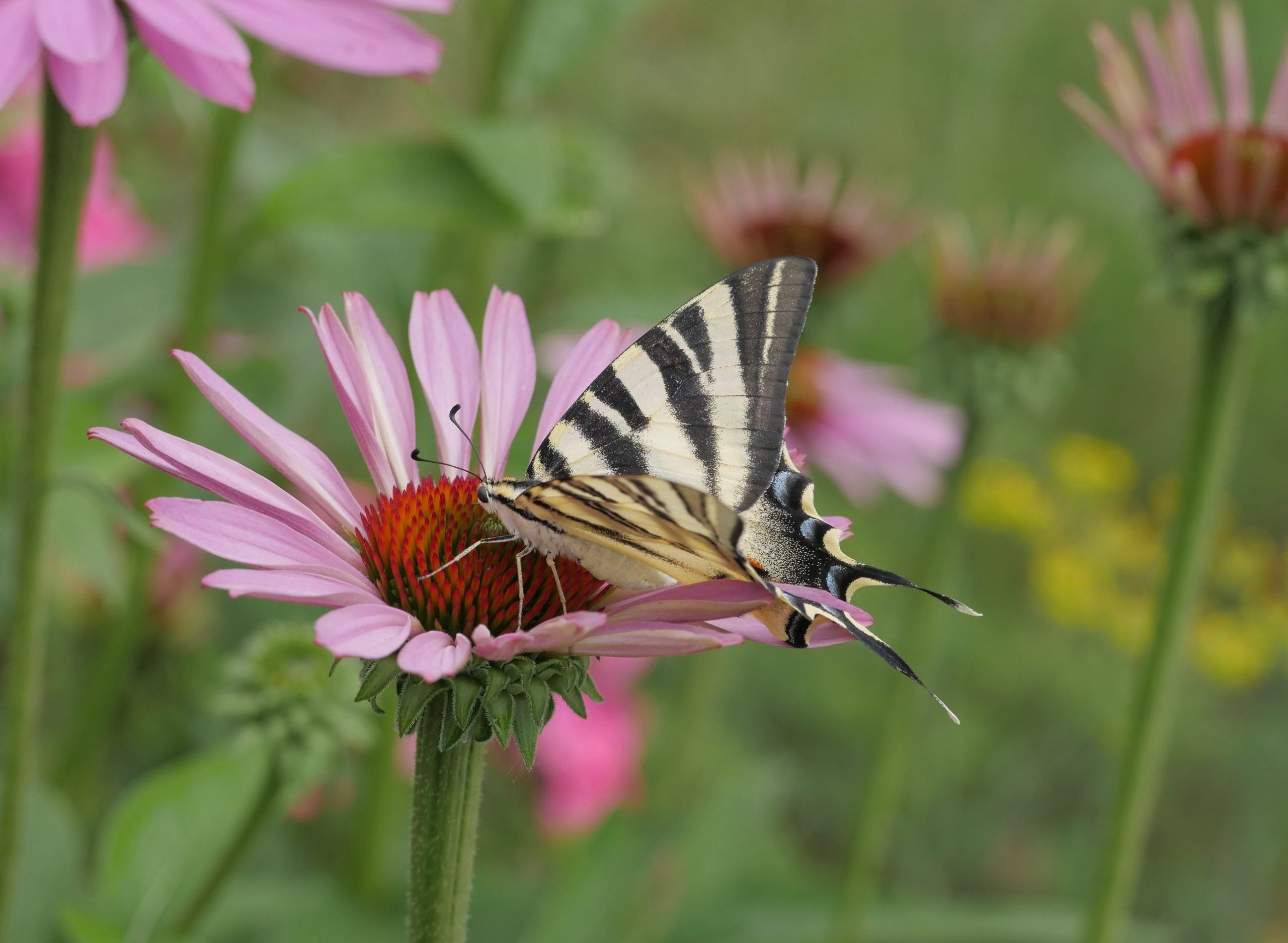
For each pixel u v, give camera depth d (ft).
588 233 1.83
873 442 2.54
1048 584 3.03
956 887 2.67
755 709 2.77
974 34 3.29
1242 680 2.99
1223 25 1.77
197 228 1.75
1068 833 2.78
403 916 1.88
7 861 1.52
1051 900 2.63
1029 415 3.30
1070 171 3.49
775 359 1.43
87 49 1.43
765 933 1.91
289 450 1.40
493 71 1.85
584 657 1.37
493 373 1.48
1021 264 2.10
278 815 1.63
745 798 2.05
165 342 1.81
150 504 1.35
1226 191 1.68
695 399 1.44
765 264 1.43
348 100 2.77
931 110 3.45
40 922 1.57
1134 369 3.62
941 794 2.71
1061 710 2.86
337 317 1.44
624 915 1.88
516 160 1.69
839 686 2.77
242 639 2.00
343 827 2.14
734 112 3.52
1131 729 1.72
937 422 2.59
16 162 2.09
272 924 1.83
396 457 1.45
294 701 1.61
